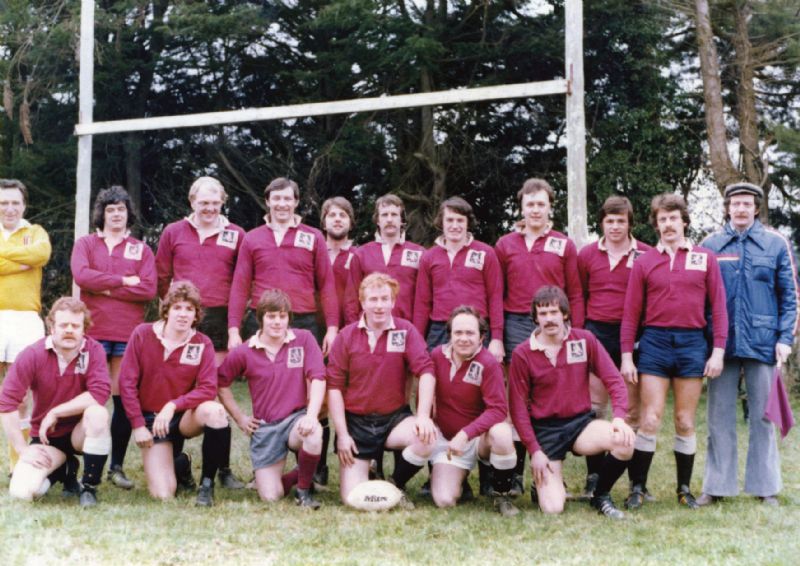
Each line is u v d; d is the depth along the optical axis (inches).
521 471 196.4
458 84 557.9
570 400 178.2
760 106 544.4
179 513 165.5
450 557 140.2
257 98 608.1
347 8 483.2
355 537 151.3
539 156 561.9
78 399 172.9
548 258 202.4
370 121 528.7
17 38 514.3
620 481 210.4
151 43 575.2
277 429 181.3
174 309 178.5
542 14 542.3
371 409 182.2
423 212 538.9
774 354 186.7
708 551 145.2
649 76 524.1
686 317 182.1
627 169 497.0
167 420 175.5
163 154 595.5
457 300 199.8
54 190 557.6
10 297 199.9
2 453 221.8
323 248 208.8
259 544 145.7
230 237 211.3
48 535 145.6
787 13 485.7
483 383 178.2
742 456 244.1
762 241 188.5
